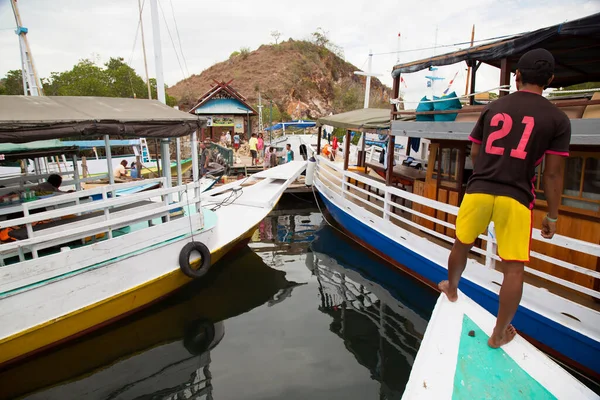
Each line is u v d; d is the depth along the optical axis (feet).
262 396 14.98
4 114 15.74
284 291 24.59
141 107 21.09
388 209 26.43
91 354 17.71
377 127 27.43
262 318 21.17
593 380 15.34
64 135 16.34
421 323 20.75
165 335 19.42
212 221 24.93
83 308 17.56
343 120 33.99
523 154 7.91
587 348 15.11
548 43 17.24
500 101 8.62
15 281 15.52
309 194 49.24
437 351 8.70
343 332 19.72
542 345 16.83
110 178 20.18
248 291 24.54
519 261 8.14
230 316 21.36
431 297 23.65
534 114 7.97
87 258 17.57
